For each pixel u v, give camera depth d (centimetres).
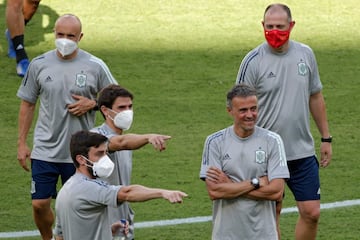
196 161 3550
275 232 2361
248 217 2334
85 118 2730
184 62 4459
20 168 3488
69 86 2703
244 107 2319
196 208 3142
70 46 2677
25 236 2934
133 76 4303
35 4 4356
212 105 4062
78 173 2128
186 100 4100
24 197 3241
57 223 2181
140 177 3403
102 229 2103
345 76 4388
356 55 4603
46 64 2719
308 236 2688
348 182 3372
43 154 2734
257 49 2648
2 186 3331
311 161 2662
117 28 4769
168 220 3047
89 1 5044
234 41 4681
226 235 2353
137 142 2331
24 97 2761
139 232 2950
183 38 4697
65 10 4925
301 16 4991
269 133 2377
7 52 4497
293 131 2634
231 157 2358
